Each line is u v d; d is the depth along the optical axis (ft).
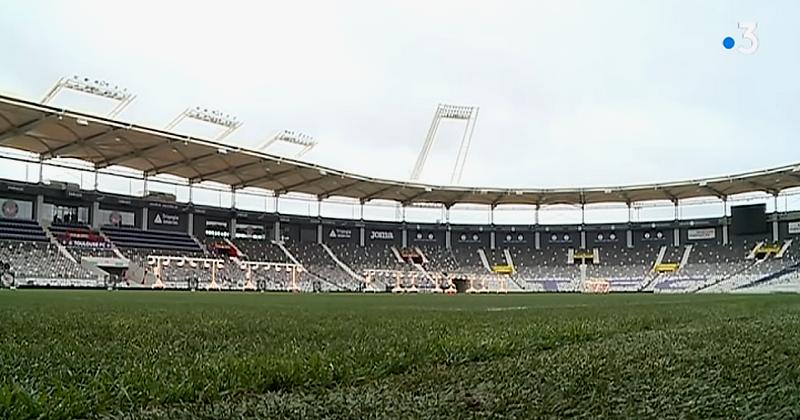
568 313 42.34
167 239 187.73
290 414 9.61
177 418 9.34
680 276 212.23
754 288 196.75
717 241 220.64
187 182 191.52
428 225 235.40
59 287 150.71
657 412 9.76
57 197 170.30
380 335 21.52
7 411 8.87
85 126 136.15
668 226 226.99
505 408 10.02
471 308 54.24
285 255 208.64
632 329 25.73
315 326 26.12
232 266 190.70
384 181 200.85
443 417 9.45
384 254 227.20
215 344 18.13
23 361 13.58
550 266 230.48
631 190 212.84
